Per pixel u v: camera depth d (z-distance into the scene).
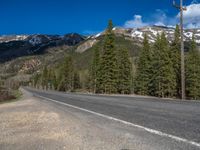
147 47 62.28
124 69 67.44
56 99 31.67
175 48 54.06
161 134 7.31
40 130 9.61
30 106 22.84
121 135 7.67
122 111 13.66
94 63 75.50
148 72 60.19
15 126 11.12
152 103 17.25
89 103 21.20
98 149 6.30
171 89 51.91
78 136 8.02
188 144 6.07
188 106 14.03
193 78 52.84
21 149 6.91
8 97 48.81
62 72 119.44
